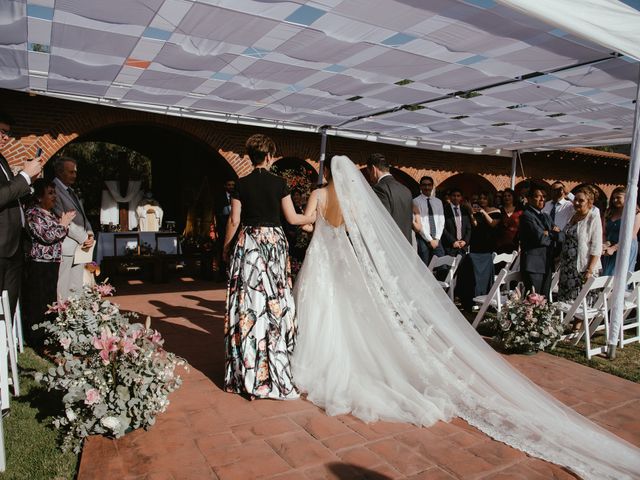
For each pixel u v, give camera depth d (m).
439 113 7.42
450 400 3.27
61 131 8.05
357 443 2.75
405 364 3.45
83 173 18.30
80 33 4.27
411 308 3.48
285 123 8.53
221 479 2.35
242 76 5.61
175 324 5.60
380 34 4.30
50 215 4.20
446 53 4.76
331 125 8.73
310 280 3.65
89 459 2.51
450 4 3.69
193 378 3.79
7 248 3.47
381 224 3.60
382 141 9.62
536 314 4.67
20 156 7.74
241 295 3.40
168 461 2.51
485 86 5.88
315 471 2.45
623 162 15.60
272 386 3.34
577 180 15.15
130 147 13.72
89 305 3.65
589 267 5.15
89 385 2.68
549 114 7.22
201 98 6.72
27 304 4.30
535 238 5.43
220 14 3.89
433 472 2.46
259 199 3.44
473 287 6.24
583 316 4.71
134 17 3.93
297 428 2.93
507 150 11.09
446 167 12.96
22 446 2.66
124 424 2.71
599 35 3.84
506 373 3.30
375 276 3.51
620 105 6.56
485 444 2.79
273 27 4.16
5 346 2.87
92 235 4.81
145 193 10.73
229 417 3.07
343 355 3.48
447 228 7.39
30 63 5.13
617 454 2.62
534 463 2.58
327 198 3.69
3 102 7.59
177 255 8.96
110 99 6.86
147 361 2.85
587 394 3.69
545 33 4.21
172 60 5.01
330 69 5.33
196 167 11.90
